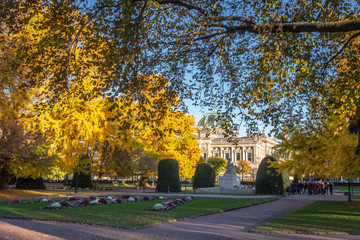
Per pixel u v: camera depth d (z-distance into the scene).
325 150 18.78
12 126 23.58
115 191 36.62
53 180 65.06
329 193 41.97
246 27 8.84
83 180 41.56
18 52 10.18
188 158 50.50
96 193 31.25
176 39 11.70
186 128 43.44
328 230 10.74
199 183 46.78
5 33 16.78
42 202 20.27
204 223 13.00
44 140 26.67
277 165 21.05
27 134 25.30
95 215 14.27
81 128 31.50
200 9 9.29
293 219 13.56
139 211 16.19
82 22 10.04
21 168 27.95
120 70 9.92
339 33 11.19
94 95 10.41
